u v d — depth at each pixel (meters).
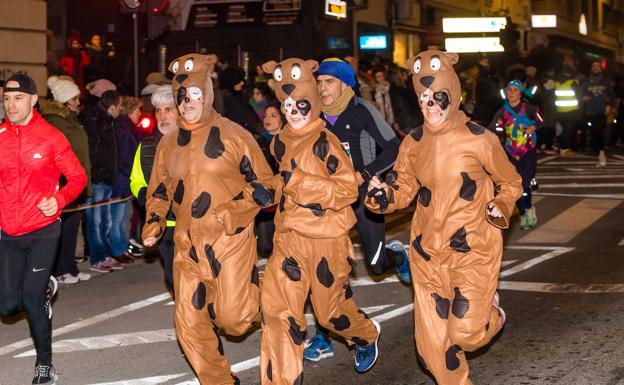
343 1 24.36
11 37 13.43
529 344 7.18
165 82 10.82
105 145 9.89
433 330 5.38
